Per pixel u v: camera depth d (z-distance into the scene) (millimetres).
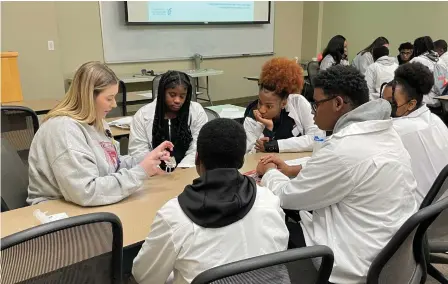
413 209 1272
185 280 957
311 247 827
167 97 2111
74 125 1517
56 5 4895
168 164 1866
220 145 960
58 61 4777
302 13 7902
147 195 1586
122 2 5391
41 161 1521
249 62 7113
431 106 4469
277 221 1008
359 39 7383
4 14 4262
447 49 5652
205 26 6297
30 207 1469
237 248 933
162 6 5719
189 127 2256
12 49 4398
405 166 1252
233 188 962
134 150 2170
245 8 6668
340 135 1243
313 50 7922
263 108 2189
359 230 1226
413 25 6570
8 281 865
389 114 1305
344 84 1318
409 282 1315
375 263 1138
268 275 835
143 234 1272
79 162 1464
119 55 5535
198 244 917
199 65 6242
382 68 4691
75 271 980
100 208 1461
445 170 1443
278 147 2178
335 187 1232
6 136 2061
